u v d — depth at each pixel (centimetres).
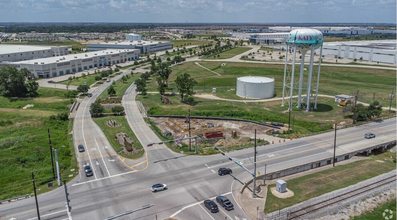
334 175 7175
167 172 7156
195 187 6481
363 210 5819
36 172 7294
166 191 6322
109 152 8400
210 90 16575
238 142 9125
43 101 14500
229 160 7775
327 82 18200
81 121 11425
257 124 10956
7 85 15425
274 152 8244
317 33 11512
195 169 7300
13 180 6938
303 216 5547
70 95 15412
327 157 7856
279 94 15288
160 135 9694
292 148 8506
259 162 7619
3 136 9988
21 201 6059
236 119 11412
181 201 5956
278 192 6372
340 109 12612
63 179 6875
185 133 9994
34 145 9000
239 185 6569
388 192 6425
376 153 8744
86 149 8638
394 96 14812
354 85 17400
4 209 5788
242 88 14838
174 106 13338
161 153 8262
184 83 13900
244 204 5891
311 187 6600
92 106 12044
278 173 7081
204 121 11419
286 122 10944
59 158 8056
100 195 6197
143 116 12038
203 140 9344
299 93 12656
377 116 11381
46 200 6069
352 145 8644
